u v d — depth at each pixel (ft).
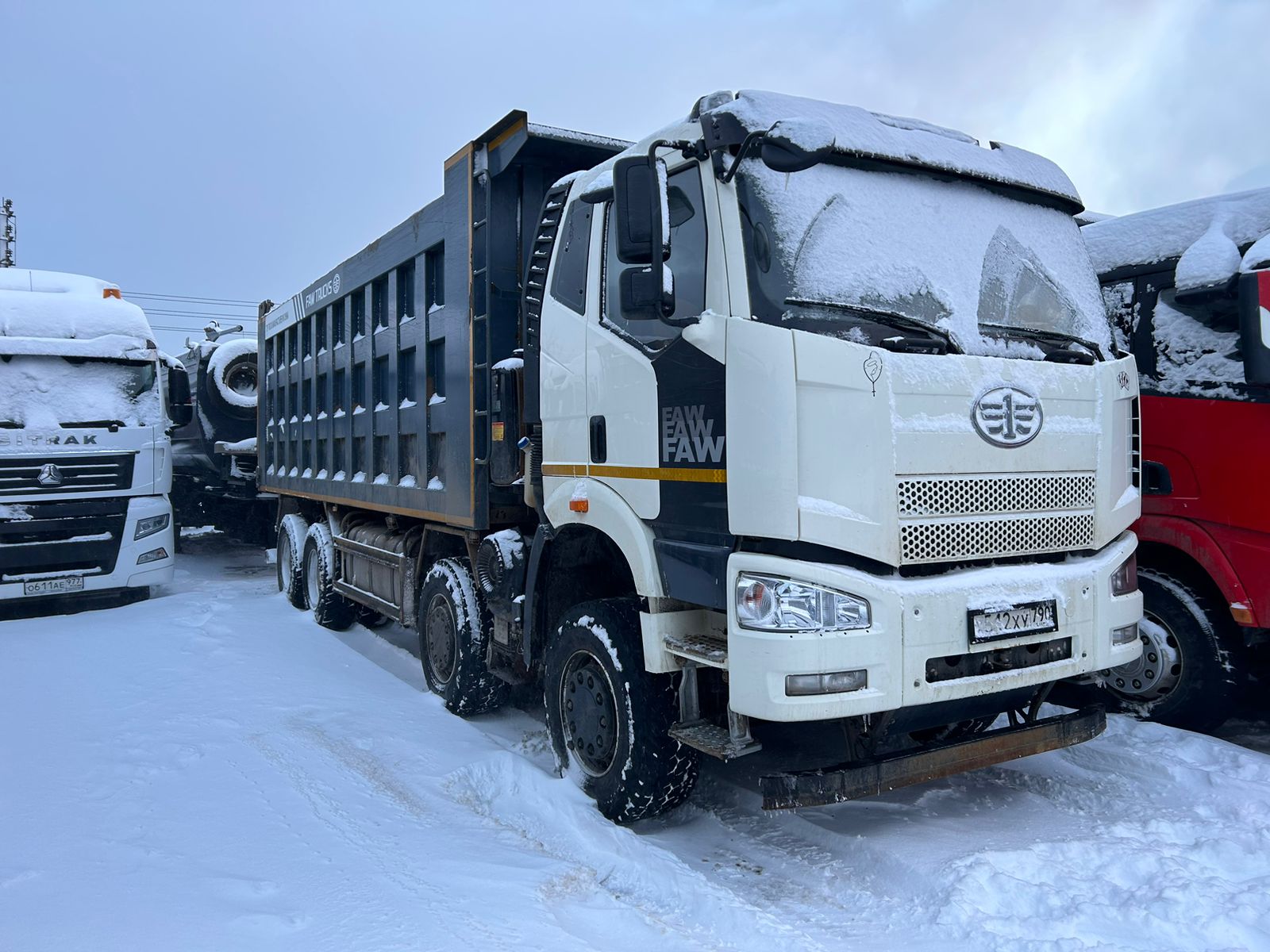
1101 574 12.48
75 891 10.49
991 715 12.74
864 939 10.21
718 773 15.67
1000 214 13.65
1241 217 16.97
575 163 18.99
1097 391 13.00
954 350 11.95
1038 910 10.43
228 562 47.91
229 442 46.03
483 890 10.95
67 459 31.45
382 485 23.99
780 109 12.12
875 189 12.56
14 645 24.62
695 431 12.11
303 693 19.99
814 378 10.75
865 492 10.78
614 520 13.66
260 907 10.21
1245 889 10.71
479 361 18.24
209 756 15.69
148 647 24.17
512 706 20.08
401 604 23.03
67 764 15.23
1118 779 14.33
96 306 33.19
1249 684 16.98
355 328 26.58
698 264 12.26
